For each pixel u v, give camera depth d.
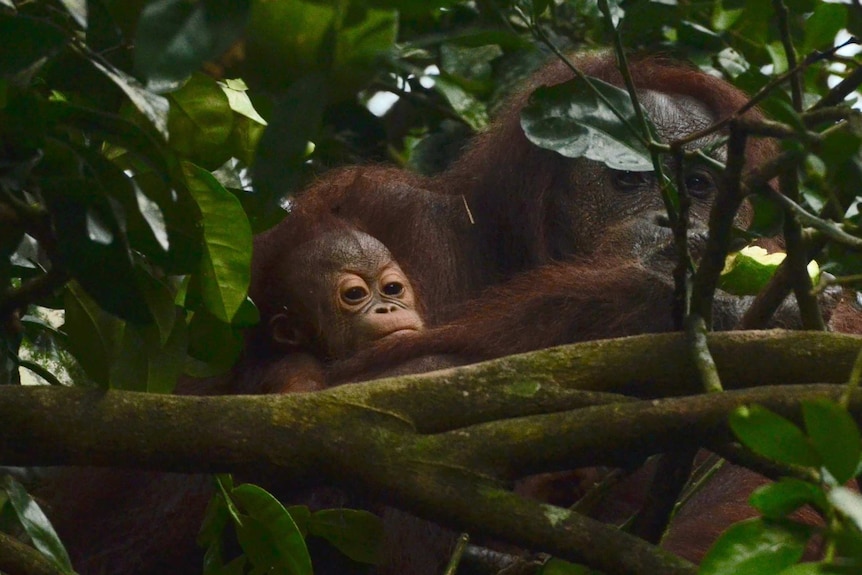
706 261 3.70
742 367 3.87
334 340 7.37
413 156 9.38
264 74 2.84
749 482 6.70
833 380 3.85
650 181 7.77
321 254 7.57
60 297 4.82
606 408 3.64
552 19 8.93
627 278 6.89
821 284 3.89
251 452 3.79
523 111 4.51
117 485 6.99
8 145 3.61
